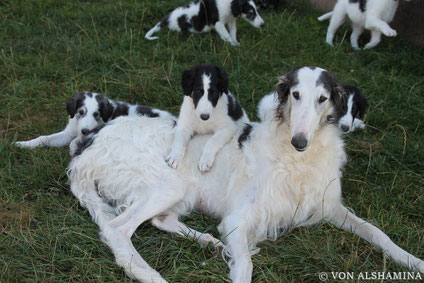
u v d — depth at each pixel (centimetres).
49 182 245
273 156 227
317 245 220
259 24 368
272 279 209
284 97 224
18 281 207
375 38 351
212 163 235
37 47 344
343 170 254
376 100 299
